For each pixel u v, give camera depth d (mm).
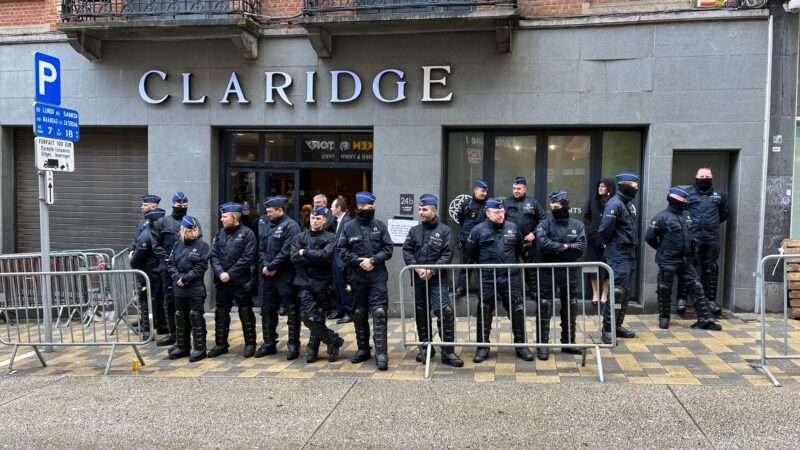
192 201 8844
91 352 6898
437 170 8281
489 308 6000
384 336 5934
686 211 7086
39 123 6668
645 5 7742
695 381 5184
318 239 6070
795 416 4352
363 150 8859
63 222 9547
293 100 8562
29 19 9211
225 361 6344
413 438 4160
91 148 9414
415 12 8047
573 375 5453
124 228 9391
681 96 7688
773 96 7504
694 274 7082
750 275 7680
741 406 4562
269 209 6352
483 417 4496
